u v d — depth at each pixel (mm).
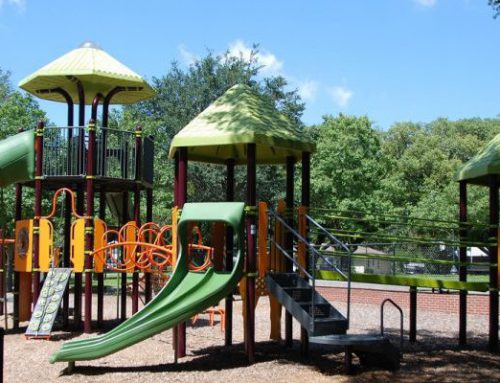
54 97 16969
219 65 35438
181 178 10945
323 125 47219
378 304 21562
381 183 43625
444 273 30062
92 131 13852
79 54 15195
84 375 9219
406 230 41719
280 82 35406
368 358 9758
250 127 10273
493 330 11867
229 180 13430
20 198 15055
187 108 34406
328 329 9336
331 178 40156
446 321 17203
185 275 9945
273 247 11055
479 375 9250
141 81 15461
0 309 17469
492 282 11953
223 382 8688
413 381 8703
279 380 8758
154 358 10484
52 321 12945
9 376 9250
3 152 13891
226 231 12742
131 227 14297
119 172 14719
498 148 12539
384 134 65625
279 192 32438
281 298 9789
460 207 13477
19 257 14078
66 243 15469
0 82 34219
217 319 16938
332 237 9758
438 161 53125
